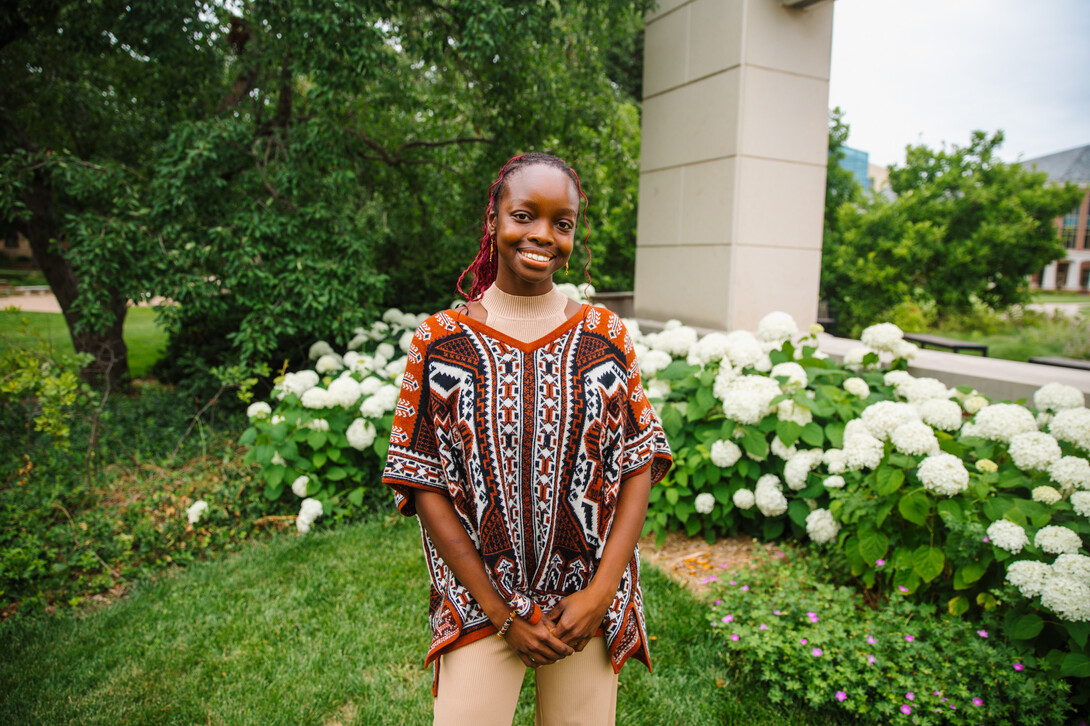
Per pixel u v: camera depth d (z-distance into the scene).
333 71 5.10
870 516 2.70
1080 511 2.35
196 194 5.42
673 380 4.07
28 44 6.66
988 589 2.50
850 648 2.29
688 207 6.55
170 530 3.68
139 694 2.41
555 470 1.26
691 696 2.34
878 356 4.04
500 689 1.33
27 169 5.45
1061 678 2.12
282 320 5.29
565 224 1.27
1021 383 3.74
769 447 3.55
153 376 8.23
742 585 2.86
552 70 6.74
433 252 8.43
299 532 3.83
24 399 5.46
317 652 2.64
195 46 6.63
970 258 11.90
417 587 3.16
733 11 5.86
